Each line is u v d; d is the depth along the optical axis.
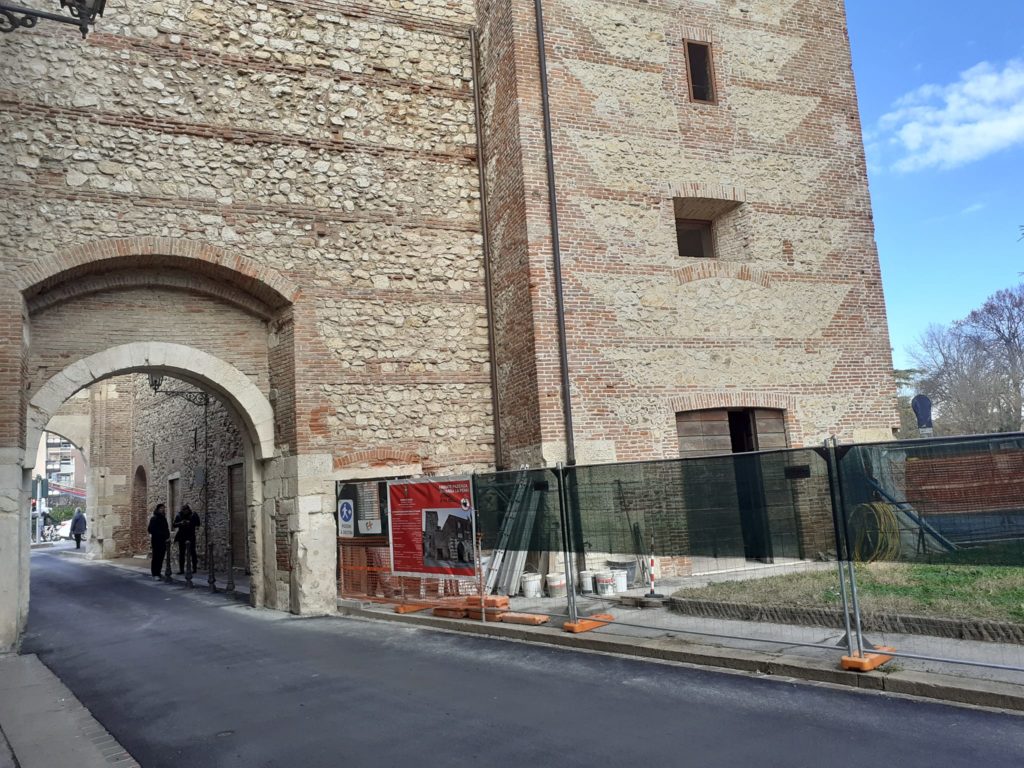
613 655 8.02
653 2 14.46
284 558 12.51
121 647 9.81
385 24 13.84
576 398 12.57
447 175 13.98
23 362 10.73
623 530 9.27
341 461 12.55
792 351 14.30
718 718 5.68
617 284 13.20
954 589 8.59
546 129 13.15
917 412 13.51
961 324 45.34
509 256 13.33
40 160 11.05
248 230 12.31
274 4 13.02
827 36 15.90
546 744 5.26
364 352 12.91
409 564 11.05
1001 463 6.14
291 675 7.69
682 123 14.23
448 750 5.23
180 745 5.66
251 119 12.58
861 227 15.34
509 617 9.76
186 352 12.38
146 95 11.88
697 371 13.51
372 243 13.21
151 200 11.68
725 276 14.02
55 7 11.41
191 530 17.77
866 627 7.75
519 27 13.34
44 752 5.59
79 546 36.12
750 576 8.96
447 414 13.41
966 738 5.03
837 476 7.05
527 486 10.70
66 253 10.98
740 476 8.23
